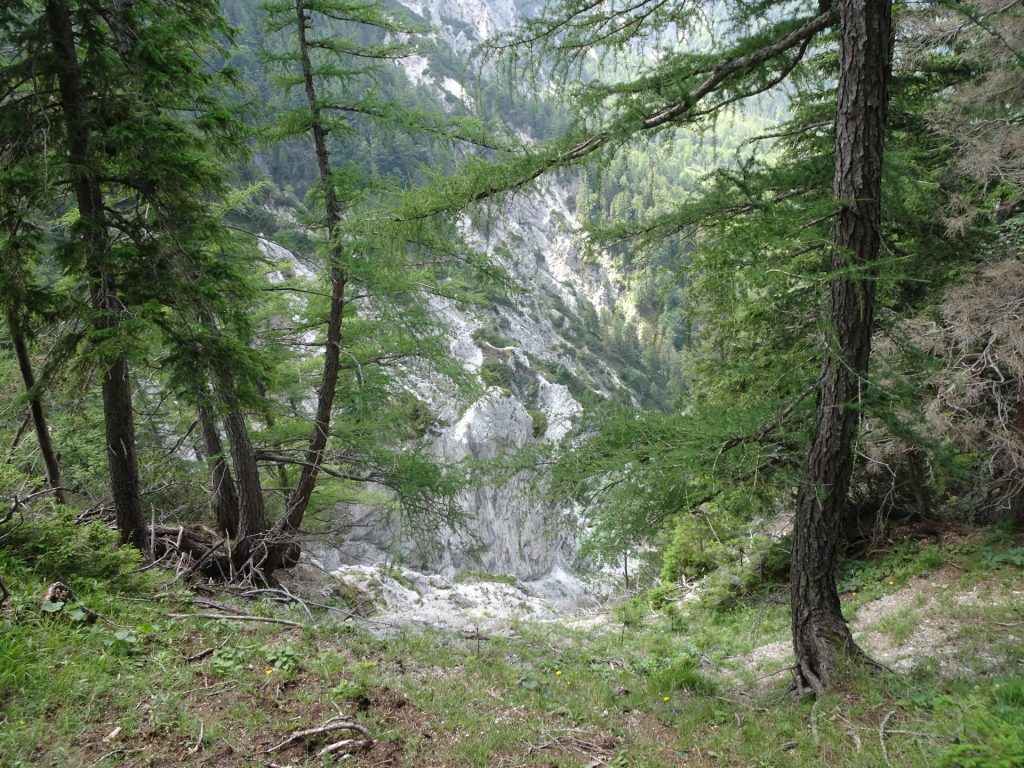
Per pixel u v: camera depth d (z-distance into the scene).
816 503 6.02
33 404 9.91
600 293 85.06
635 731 5.42
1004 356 8.49
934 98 8.96
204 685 4.68
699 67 5.58
